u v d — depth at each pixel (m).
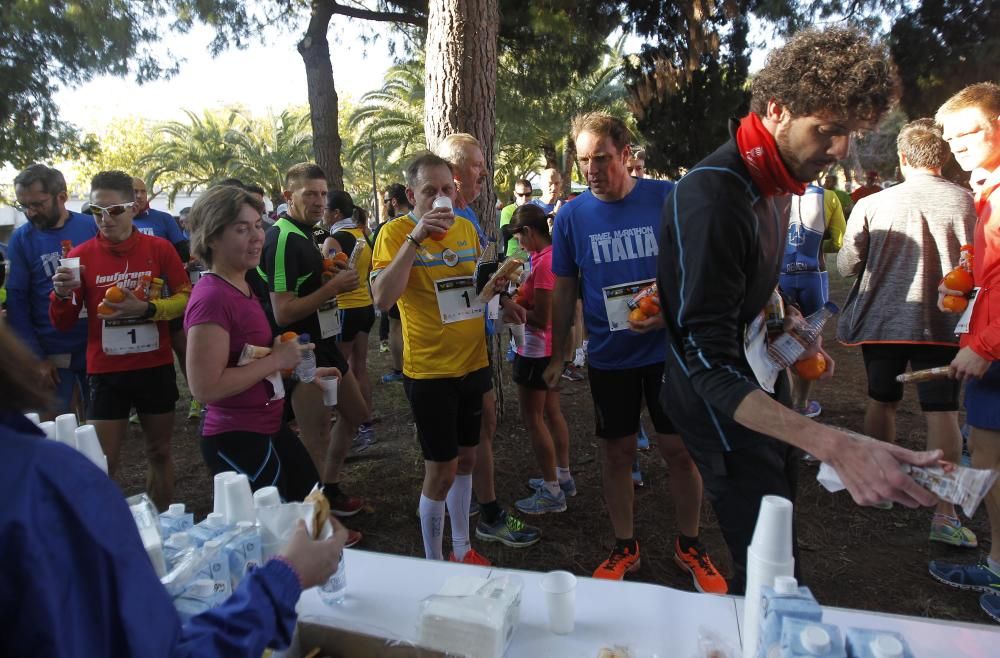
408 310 2.66
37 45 8.81
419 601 1.46
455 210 2.90
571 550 3.20
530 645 1.31
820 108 1.29
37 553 0.65
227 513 1.42
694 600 1.42
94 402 3.06
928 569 2.91
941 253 2.99
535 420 3.50
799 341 1.69
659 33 11.74
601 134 2.58
